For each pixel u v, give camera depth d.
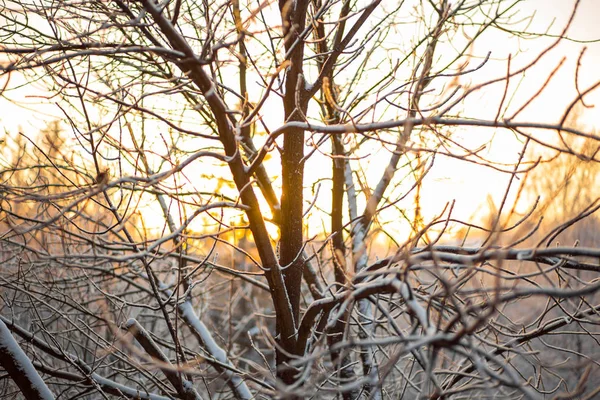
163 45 5.06
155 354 5.13
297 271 4.98
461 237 4.39
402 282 3.29
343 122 4.94
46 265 6.14
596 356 4.48
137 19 3.58
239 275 6.54
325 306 4.48
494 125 3.37
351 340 3.32
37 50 3.75
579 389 2.72
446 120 3.48
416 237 3.30
